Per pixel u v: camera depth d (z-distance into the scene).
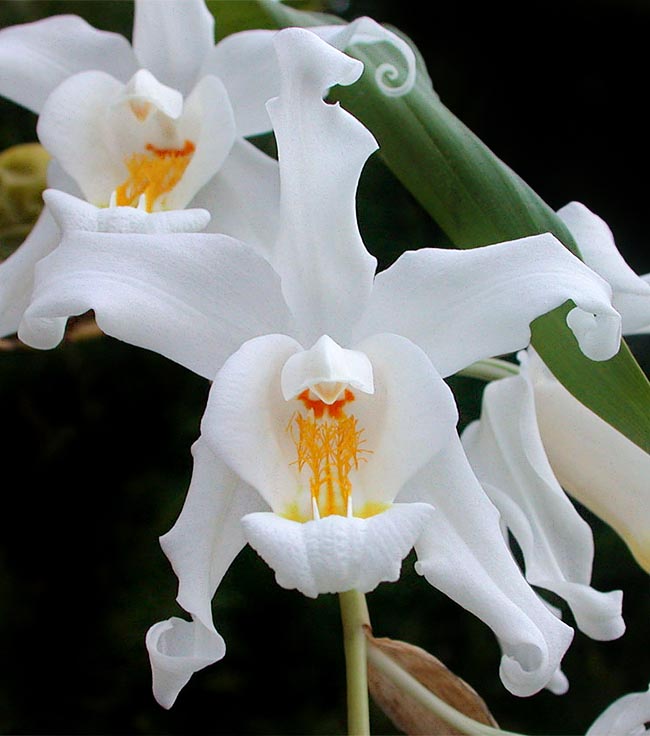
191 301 0.24
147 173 0.29
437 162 0.27
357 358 0.24
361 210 0.50
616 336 0.24
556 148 0.61
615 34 0.61
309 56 0.24
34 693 0.57
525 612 0.24
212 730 0.57
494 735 0.27
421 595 0.54
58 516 0.57
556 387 0.28
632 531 0.28
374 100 0.27
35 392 0.57
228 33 0.30
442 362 0.24
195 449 0.24
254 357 0.24
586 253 0.27
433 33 0.61
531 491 0.28
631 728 0.26
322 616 0.56
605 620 0.26
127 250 0.24
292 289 0.25
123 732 0.57
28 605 0.57
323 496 0.24
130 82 0.28
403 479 0.24
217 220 0.29
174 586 0.56
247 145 0.29
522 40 0.62
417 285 0.24
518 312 0.24
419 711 0.28
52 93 0.28
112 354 0.57
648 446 0.26
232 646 0.56
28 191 0.33
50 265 0.24
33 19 0.52
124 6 0.52
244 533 0.23
